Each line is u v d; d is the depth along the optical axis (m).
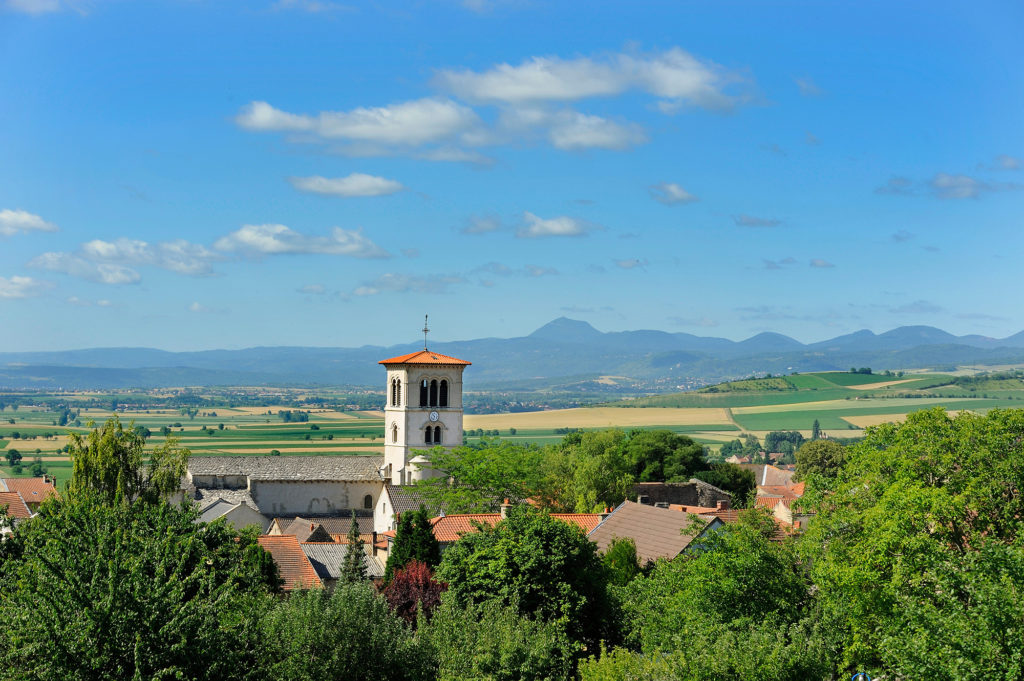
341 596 54.91
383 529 138.75
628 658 55.09
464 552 74.06
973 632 41.78
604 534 98.31
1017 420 66.12
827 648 53.88
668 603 66.00
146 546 48.97
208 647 44.66
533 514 75.56
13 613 43.56
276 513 149.38
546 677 56.25
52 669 42.12
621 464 173.88
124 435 103.75
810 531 68.62
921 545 55.19
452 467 137.88
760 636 52.22
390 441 147.88
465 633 58.66
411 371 144.62
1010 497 63.94
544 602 70.19
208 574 51.16
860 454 71.56
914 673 42.19
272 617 52.56
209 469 149.50
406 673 53.97
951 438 66.62
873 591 59.50
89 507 54.75
